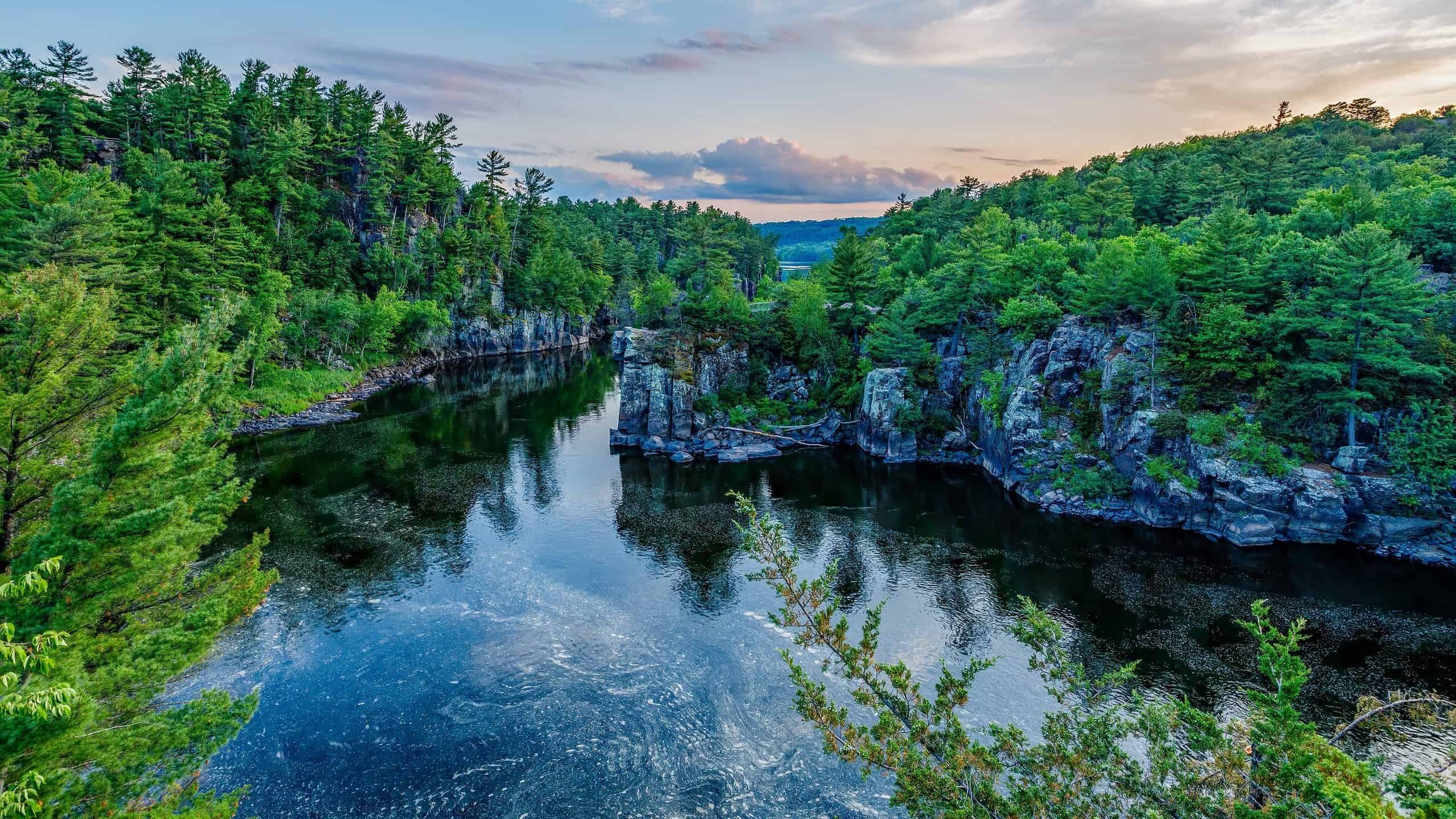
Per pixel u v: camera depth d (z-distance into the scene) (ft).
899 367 257.55
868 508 197.47
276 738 98.43
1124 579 149.79
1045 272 255.29
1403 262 171.12
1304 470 166.91
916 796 48.26
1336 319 170.81
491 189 519.60
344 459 231.09
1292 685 51.13
